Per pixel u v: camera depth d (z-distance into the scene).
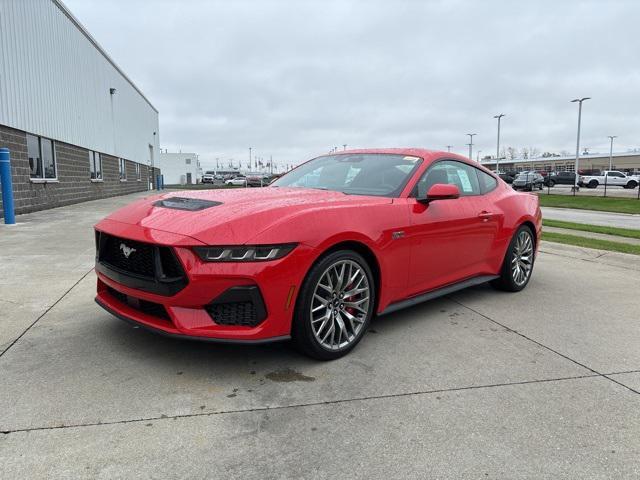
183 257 2.62
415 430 2.27
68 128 16.11
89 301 4.18
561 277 5.65
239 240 2.65
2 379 2.68
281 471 1.95
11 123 11.52
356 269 3.16
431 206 3.76
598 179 50.12
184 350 3.14
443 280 3.97
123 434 2.17
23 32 12.36
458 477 1.93
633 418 2.42
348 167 4.20
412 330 3.67
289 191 3.70
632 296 4.79
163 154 85.94
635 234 9.68
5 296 4.31
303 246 2.79
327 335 3.01
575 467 2.01
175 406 2.43
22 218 11.08
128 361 2.95
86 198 18.73
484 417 2.40
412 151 4.23
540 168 109.19
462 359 3.12
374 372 2.89
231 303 2.69
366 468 1.98
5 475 1.87
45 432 2.17
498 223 4.50
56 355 3.02
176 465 1.97
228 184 61.25
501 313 4.15
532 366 3.03
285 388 2.66
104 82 21.94
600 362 3.12
